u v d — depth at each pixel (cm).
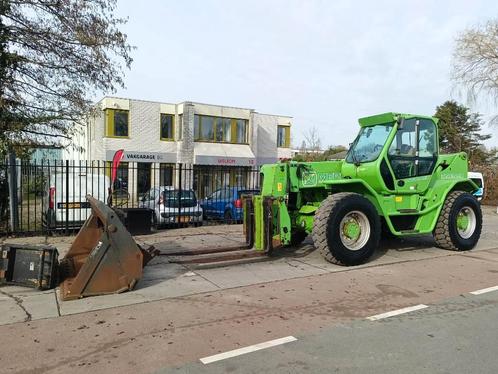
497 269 704
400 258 781
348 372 343
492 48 2398
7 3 1002
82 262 577
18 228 997
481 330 434
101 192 1105
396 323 452
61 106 1142
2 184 1038
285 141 3350
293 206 783
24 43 1051
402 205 793
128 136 2656
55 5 1054
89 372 341
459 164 898
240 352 379
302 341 403
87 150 2850
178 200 1177
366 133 812
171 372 341
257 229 747
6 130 1070
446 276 654
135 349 384
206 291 565
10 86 1066
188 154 2745
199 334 419
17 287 569
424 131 819
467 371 345
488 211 1820
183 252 759
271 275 648
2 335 415
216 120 2880
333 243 680
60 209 993
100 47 1109
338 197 695
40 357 368
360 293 559
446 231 832
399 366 354
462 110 4538
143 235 1022
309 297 541
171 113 2791
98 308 494
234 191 1325
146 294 548
